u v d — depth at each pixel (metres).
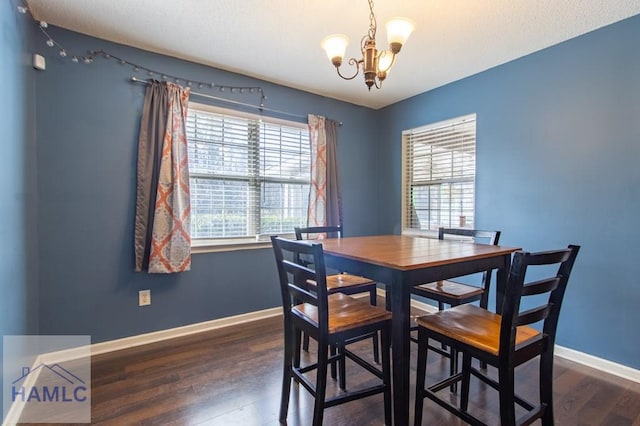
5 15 1.53
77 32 2.24
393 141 3.78
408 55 2.56
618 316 2.10
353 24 2.13
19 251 1.76
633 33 2.02
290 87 3.24
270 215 3.17
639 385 1.96
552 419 1.38
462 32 2.22
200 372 2.07
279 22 2.12
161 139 2.49
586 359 2.24
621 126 2.08
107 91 2.35
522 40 2.33
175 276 2.63
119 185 2.39
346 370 2.14
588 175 2.23
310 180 3.34
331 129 3.48
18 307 1.74
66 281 2.22
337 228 2.69
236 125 2.98
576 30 2.20
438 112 3.27
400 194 3.72
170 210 2.49
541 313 1.28
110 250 2.37
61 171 2.19
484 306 2.07
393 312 1.40
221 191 2.90
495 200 2.79
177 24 2.15
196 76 2.71
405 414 1.37
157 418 1.63
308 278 1.45
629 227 2.05
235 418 1.63
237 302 2.95
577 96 2.27
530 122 2.54
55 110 2.17
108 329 2.37
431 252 1.67
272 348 2.42
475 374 1.59
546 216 2.45
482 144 2.88
